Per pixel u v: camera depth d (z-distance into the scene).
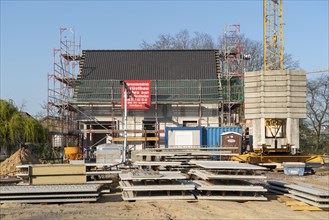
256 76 34.47
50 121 43.88
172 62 45.22
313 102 57.56
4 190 16.05
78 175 18.84
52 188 16.42
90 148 39.12
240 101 41.03
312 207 15.12
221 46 61.34
